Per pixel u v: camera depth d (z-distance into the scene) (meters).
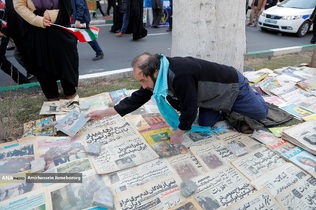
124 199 1.58
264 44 6.71
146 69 1.71
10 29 2.56
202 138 2.19
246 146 2.09
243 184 1.71
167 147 2.07
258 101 2.16
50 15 2.44
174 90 1.85
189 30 2.44
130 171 1.82
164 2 8.78
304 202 1.56
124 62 4.77
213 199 1.59
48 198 1.57
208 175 1.78
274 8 8.43
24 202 1.54
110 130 2.29
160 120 2.48
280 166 1.85
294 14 7.73
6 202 1.54
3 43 3.03
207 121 2.28
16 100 3.00
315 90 3.13
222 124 2.42
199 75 1.85
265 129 2.33
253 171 1.82
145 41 6.48
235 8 2.42
